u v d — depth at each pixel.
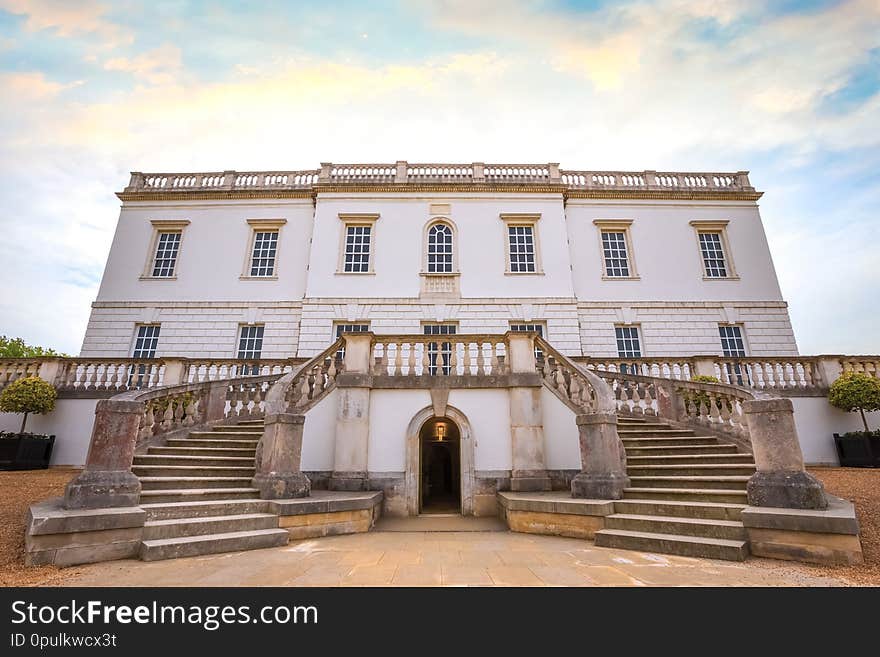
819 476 9.68
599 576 4.48
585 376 8.36
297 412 8.65
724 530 5.51
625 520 6.31
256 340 17.00
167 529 5.54
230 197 18.62
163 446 8.73
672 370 13.76
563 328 16.53
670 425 9.95
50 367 13.43
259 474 7.38
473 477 8.84
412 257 17.36
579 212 18.52
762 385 13.40
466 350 9.74
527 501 7.30
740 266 17.86
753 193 18.55
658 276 17.69
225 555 5.40
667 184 19.17
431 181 18.19
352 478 8.60
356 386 9.14
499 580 4.36
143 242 18.00
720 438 8.88
